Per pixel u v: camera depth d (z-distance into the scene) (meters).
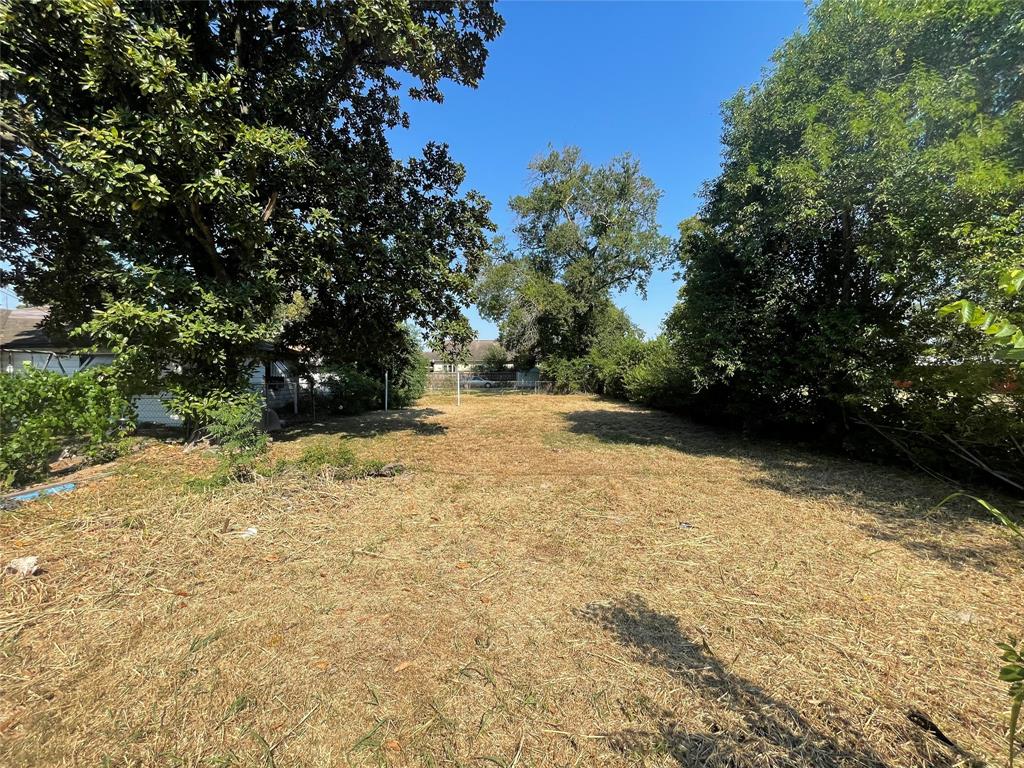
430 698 1.85
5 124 5.39
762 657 2.12
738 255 6.69
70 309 7.57
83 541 3.27
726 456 6.98
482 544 3.42
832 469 6.05
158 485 4.67
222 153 5.68
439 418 12.48
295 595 2.64
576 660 2.09
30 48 5.28
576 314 24.36
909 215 5.05
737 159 7.02
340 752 1.58
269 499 4.23
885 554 3.29
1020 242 4.10
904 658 2.12
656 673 2.01
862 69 5.86
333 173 7.16
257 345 8.16
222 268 6.79
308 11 6.61
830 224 6.09
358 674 1.98
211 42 6.53
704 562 3.15
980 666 2.05
